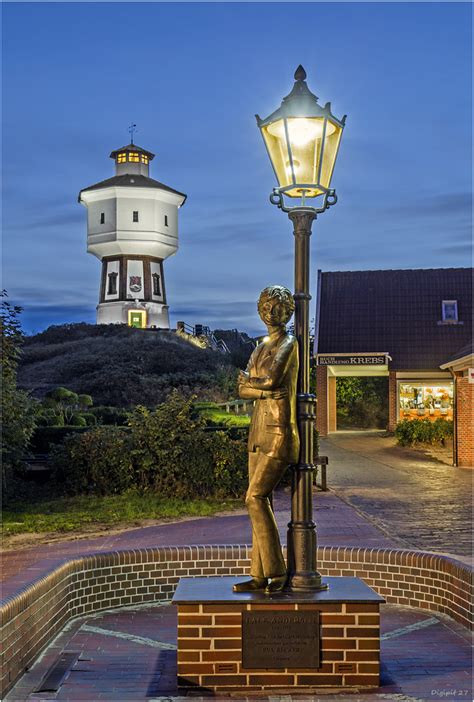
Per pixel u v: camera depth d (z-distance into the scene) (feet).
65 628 25.18
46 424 91.45
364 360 128.67
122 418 114.83
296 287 21.43
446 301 137.90
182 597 20.01
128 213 228.22
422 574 27.50
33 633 22.00
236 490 60.75
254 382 20.29
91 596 27.12
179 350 183.32
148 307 228.63
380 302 139.64
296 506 20.98
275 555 20.52
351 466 86.17
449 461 91.97
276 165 21.93
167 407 62.54
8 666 19.83
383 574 28.25
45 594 23.29
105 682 20.29
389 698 19.02
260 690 19.60
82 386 157.79
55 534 46.73
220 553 28.96
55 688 19.83
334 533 45.80
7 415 59.98
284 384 20.45
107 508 55.77
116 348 181.57
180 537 44.62
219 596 20.07
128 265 229.45
